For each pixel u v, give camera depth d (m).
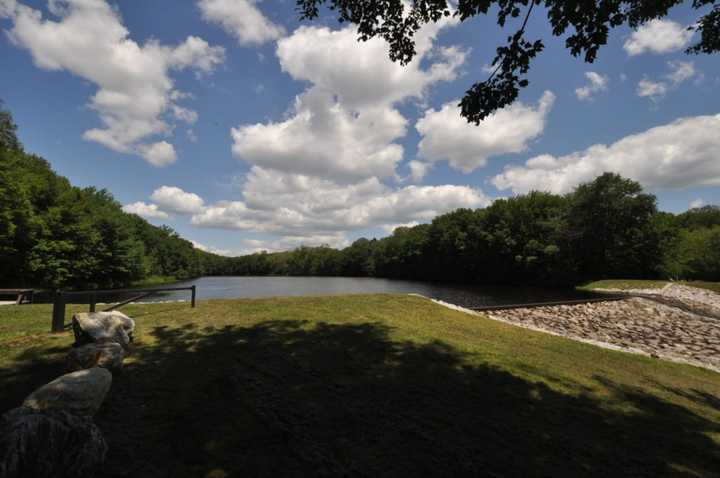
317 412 4.07
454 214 67.44
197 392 4.46
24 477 2.41
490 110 5.14
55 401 2.94
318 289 50.38
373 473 3.01
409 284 60.75
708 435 4.01
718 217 65.44
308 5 6.10
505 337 8.55
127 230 46.91
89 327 5.45
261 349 6.30
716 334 13.61
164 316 8.86
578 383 5.45
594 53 4.46
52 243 30.50
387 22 6.00
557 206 52.78
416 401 4.46
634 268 45.47
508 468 3.14
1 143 31.34
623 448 3.59
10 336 6.57
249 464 3.07
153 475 2.87
